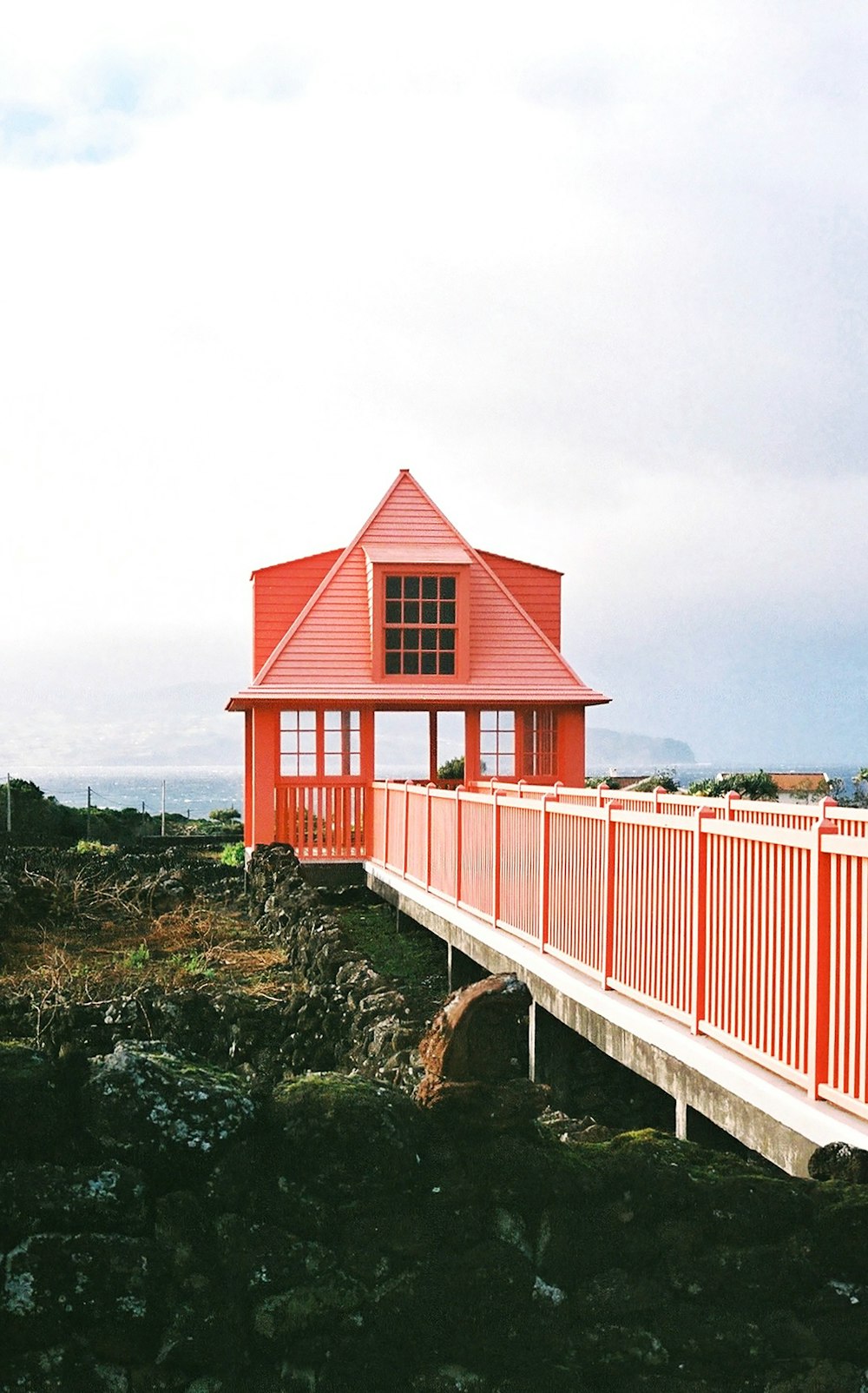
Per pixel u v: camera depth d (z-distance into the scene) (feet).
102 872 51.88
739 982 20.68
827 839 17.54
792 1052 18.78
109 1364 12.10
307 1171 13.12
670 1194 13.84
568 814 30.12
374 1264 12.95
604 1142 14.73
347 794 64.28
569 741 66.95
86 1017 30.55
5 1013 30.86
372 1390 12.82
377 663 64.64
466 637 65.41
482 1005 13.93
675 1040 22.36
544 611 73.36
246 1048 31.65
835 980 17.54
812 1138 17.42
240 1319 12.60
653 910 24.66
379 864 59.41
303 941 38.06
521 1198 13.42
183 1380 12.18
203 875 59.16
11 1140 12.49
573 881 29.76
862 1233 13.88
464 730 67.92
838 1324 13.65
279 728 63.98
